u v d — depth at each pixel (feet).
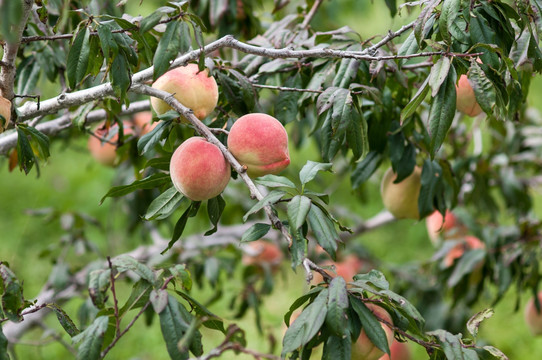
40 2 8.23
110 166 15.06
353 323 6.61
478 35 7.84
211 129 7.95
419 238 26.21
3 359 6.75
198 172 7.40
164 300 6.70
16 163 12.01
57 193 27.84
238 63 10.48
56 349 20.02
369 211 26.35
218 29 13.14
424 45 7.93
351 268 16.39
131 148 12.41
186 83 8.27
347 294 6.56
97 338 6.57
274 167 7.65
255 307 15.69
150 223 16.02
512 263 13.84
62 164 29.71
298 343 6.22
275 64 10.02
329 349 6.45
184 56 8.14
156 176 8.11
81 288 15.26
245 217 6.86
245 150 7.56
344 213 17.25
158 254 15.34
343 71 9.44
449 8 7.46
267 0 18.56
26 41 7.95
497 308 22.21
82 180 28.60
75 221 15.74
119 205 19.83
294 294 23.18
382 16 27.91
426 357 19.25
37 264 24.07
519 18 8.04
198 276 15.40
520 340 20.80
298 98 9.90
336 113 8.34
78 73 7.97
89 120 11.05
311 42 10.28
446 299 16.60
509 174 15.25
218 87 9.41
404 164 10.55
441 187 11.10
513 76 7.50
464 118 15.87
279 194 7.00
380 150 10.31
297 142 16.65
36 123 10.36
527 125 16.53
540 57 8.02
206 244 15.40
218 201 8.25
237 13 13.32
